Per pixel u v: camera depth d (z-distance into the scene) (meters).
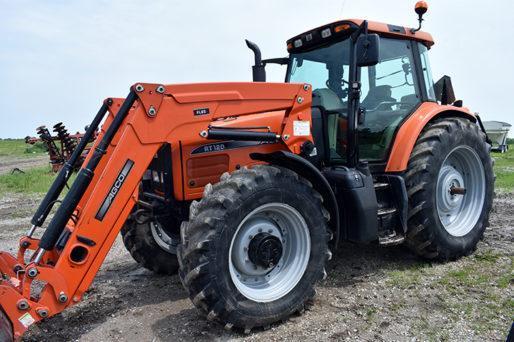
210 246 2.86
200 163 3.51
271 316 3.10
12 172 13.56
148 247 4.17
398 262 4.40
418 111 4.45
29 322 2.70
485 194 4.68
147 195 3.83
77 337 3.11
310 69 4.52
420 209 4.10
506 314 3.22
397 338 2.95
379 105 4.30
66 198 2.93
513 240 5.06
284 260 3.37
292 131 3.61
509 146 23.66
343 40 4.20
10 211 7.89
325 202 3.55
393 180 4.13
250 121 3.46
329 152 4.16
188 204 3.66
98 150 3.02
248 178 3.05
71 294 2.84
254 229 3.19
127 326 3.25
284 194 3.16
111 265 4.73
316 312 3.36
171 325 3.23
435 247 4.23
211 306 2.90
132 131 3.00
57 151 12.21
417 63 4.61
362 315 3.29
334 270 4.23
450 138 4.31
